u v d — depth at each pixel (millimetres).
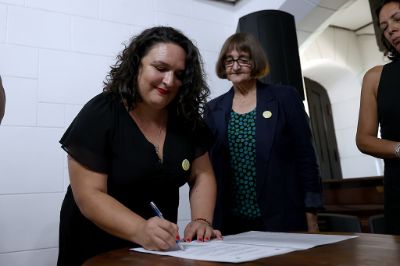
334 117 4180
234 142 1496
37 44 1968
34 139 1880
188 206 2215
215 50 2566
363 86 1372
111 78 1098
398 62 1296
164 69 1000
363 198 2305
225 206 1467
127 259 741
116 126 997
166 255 758
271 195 1399
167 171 1032
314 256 664
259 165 1422
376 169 3766
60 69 2006
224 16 2682
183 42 1065
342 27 3980
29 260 1791
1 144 1800
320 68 3863
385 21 1299
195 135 1151
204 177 1154
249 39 1564
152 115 1082
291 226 1386
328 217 1703
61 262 1043
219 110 1580
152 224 827
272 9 2377
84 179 928
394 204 1193
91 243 1010
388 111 1250
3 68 1864
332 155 4059
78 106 2021
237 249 772
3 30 1897
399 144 1162
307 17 2691
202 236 954
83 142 936
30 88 1910
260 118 1480
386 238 825
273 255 691
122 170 979
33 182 1846
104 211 874
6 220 1764
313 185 1428
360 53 4055
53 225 1869
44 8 2021
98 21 2168
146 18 2338
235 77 1562
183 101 1093
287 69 2199
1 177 1777
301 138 1469
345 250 705
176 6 2477
